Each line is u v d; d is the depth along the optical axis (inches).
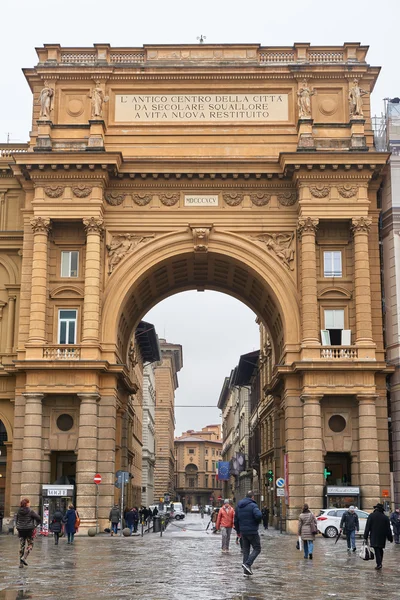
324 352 1582.2
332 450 1567.4
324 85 1726.1
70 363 1562.5
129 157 1686.8
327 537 1441.9
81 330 1630.2
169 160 1668.3
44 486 1524.4
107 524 1549.0
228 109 1726.1
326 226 1670.8
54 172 1642.5
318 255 1665.8
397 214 1713.8
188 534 1793.8
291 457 1573.6
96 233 1633.9
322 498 1525.6
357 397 1557.6
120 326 1749.5
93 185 1647.4
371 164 1630.2
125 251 1673.2
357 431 1576.0
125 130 1716.3
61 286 1648.6
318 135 1686.8
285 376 1609.3
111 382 1605.6
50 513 1526.8
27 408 1565.0
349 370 1565.0
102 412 1592.0
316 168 1636.3
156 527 1924.2
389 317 1697.8
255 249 1673.2
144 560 948.0
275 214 1684.3
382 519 831.1
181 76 1724.9
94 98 1696.6
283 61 1750.7
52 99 1713.8
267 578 739.4
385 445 1582.2
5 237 1748.3
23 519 842.2
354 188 1646.2
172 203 1692.9
